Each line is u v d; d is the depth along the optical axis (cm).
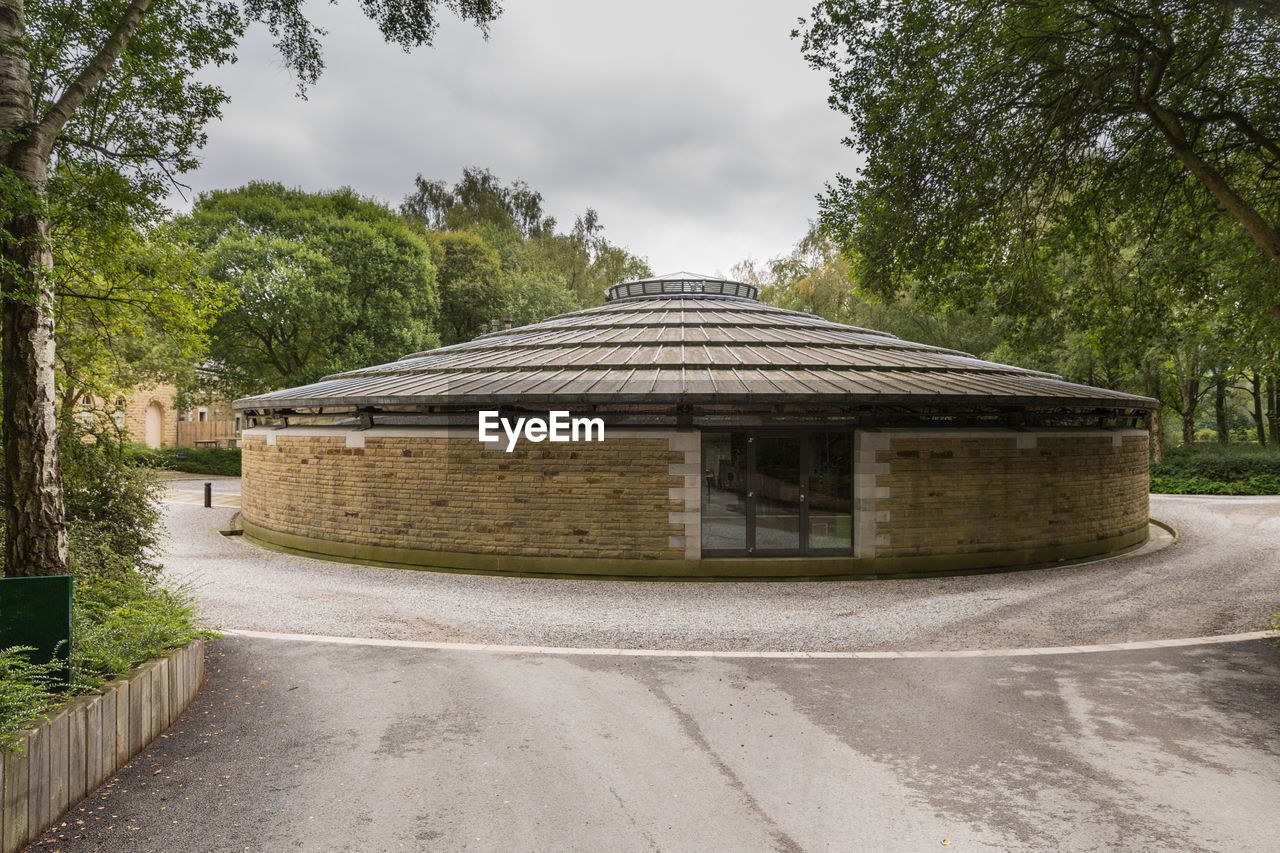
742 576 1238
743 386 1270
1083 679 704
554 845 418
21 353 628
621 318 1902
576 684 690
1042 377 1727
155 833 423
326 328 3584
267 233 3566
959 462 1302
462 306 4491
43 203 592
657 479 1243
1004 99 1112
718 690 675
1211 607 1022
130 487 948
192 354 1061
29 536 629
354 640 829
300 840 420
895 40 1077
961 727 589
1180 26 948
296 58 938
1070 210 1327
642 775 507
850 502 1280
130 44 763
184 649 620
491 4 956
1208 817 449
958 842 421
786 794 480
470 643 831
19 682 437
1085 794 478
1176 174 1252
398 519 1358
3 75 625
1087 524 1435
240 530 1856
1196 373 3114
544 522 1270
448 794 478
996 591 1145
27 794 404
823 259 4178
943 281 1374
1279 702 642
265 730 577
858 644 841
